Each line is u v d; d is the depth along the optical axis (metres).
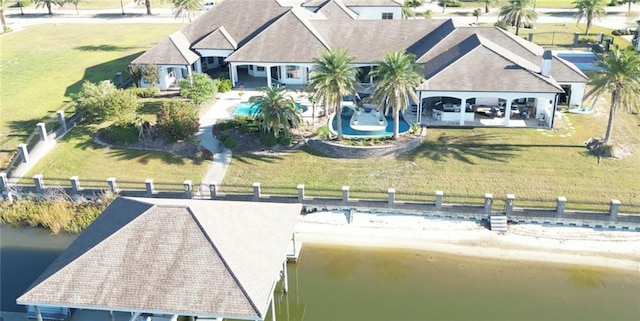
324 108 45.53
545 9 93.81
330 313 28.11
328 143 42.12
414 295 29.42
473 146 42.25
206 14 60.72
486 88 43.75
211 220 26.16
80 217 36.09
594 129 44.56
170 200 29.30
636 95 38.59
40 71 65.12
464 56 45.97
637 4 91.06
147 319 26.77
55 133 44.81
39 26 92.50
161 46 55.78
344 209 36.47
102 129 46.28
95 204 37.22
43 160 42.34
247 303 22.94
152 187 37.56
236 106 50.78
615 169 38.72
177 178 39.84
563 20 83.81
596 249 32.38
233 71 55.44
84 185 39.34
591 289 29.55
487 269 31.22
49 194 38.00
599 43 68.69
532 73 44.41
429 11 89.06
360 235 34.38
